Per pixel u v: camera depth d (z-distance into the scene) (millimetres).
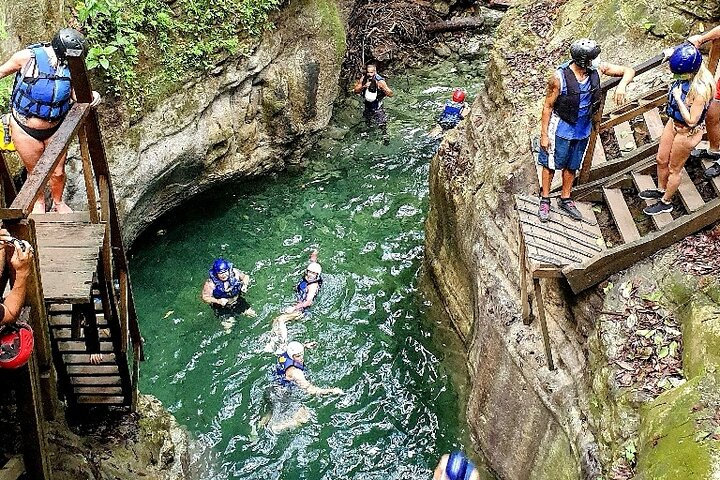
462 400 9578
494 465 8617
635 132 8469
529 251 7141
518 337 7965
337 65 13969
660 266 6945
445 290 10641
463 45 17625
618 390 6391
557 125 7105
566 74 6867
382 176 13805
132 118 10852
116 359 7320
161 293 11352
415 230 12562
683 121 6707
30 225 4957
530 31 10961
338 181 13719
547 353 7414
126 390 7688
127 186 10969
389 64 17016
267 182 13641
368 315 10953
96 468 7445
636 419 6188
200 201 13078
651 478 5402
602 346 6762
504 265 8523
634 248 6969
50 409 5809
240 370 10203
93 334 6668
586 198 7855
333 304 11133
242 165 13055
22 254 4770
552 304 7777
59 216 6473
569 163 7391
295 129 13477
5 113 9031
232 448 9234
